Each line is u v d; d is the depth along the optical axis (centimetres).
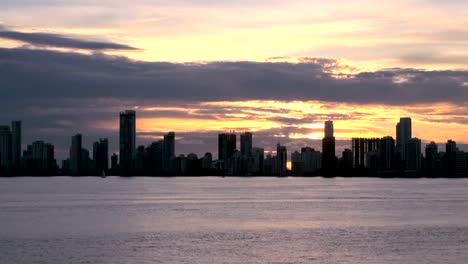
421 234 15250
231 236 14800
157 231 15700
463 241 14025
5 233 15188
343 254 12362
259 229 16238
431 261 11675
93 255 12150
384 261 11675
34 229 16012
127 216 19775
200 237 14600
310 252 12562
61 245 13250
